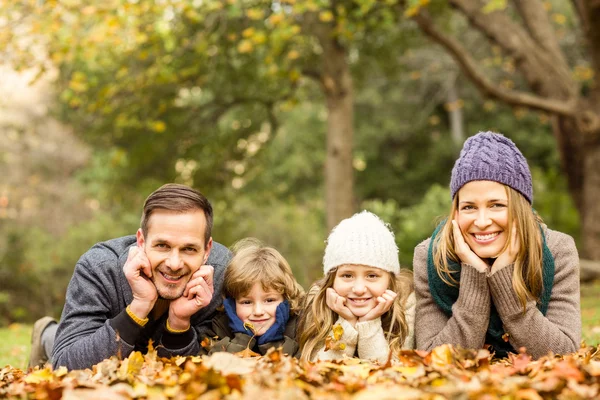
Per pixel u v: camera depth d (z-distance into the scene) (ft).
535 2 39.50
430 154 78.89
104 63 33.12
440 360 8.23
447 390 6.63
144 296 9.67
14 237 56.95
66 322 10.33
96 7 28.35
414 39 48.29
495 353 10.48
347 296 10.62
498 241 9.91
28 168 62.54
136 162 43.27
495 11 38.17
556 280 10.14
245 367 7.78
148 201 9.99
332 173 39.60
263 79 40.14
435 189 51.11
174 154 44.39
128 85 35.88
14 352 18.93
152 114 39.96
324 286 10.87
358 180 80.64
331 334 10.57
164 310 10.42
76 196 63.82
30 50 30.50
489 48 65.51
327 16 28.27
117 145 44.70
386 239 10.71
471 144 10.19
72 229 59.00
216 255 11.57
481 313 9.78
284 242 64.75
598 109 36.83
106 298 10.49
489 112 77.82
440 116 81.10
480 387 6.76
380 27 39.32
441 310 10.59
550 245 10.27
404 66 53.36
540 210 60.49
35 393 7.38
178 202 9.83
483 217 9.82
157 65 33.42
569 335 9.68
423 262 10.86
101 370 8.29
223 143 44.68
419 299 10.84
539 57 37.93
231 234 55.21
